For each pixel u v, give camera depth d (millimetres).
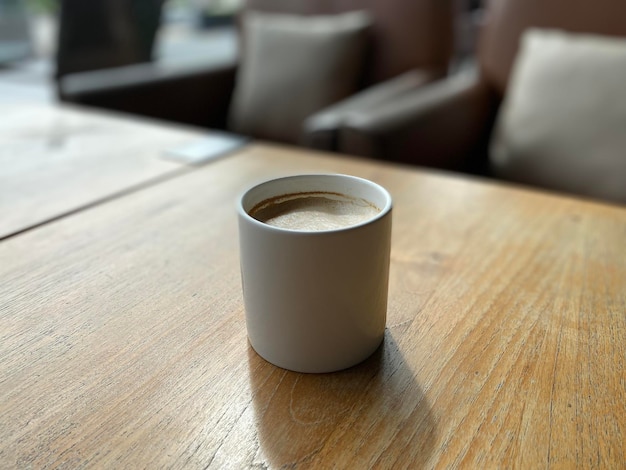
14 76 1814
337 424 236
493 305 323
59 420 236
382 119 679
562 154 738
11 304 321
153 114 948
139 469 214
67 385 257
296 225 264
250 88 1063
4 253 379
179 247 389
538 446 225
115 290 336
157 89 945
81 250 385
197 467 215
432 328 302
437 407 246
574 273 359
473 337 294
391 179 525
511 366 272
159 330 298
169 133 663
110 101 866
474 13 1439
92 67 1454
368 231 240
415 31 960
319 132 708
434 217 444
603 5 776
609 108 705
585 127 721
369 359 277
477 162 899
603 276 356
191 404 246
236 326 302
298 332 253
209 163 565
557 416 240
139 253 381
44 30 1726
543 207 463
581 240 405
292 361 263
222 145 618
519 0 854
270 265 241
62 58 1396
